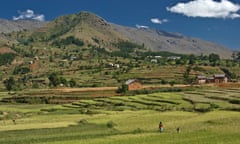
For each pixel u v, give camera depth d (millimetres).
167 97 167875
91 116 120750
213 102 142500
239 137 66688
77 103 171250
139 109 140750
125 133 80938
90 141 68812
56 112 143250
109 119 108500
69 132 86000
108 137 73375
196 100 150375
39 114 138875
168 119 102375
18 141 74750
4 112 148750
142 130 83875
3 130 90188
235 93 171625
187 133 73438
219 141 62906
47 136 80125
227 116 100125
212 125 85375
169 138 68125
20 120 114312
